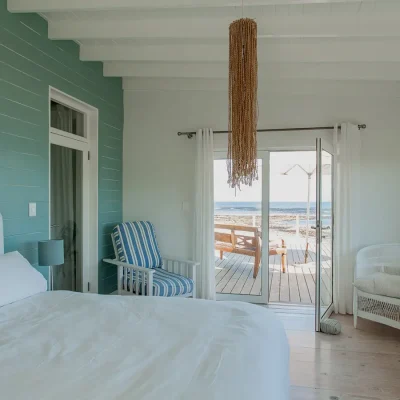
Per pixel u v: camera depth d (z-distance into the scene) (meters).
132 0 2.52
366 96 4.19
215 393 1.16
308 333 3.51
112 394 1.15
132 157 4.71
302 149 4.40
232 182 2.24
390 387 2.51
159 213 4.65
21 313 2.02
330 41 3.25
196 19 2.96
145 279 3.54
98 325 1.82
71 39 3.22
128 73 4.05
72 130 3.77
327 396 2.38
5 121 2.68
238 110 2.19
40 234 3.07
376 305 3.50
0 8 2.61
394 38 3.15
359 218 4.17
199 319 1.92
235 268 4.61
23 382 1.24
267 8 2.74
